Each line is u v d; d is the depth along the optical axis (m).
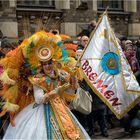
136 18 17.22
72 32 15.40
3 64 4.36
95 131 8.20
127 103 5.67
